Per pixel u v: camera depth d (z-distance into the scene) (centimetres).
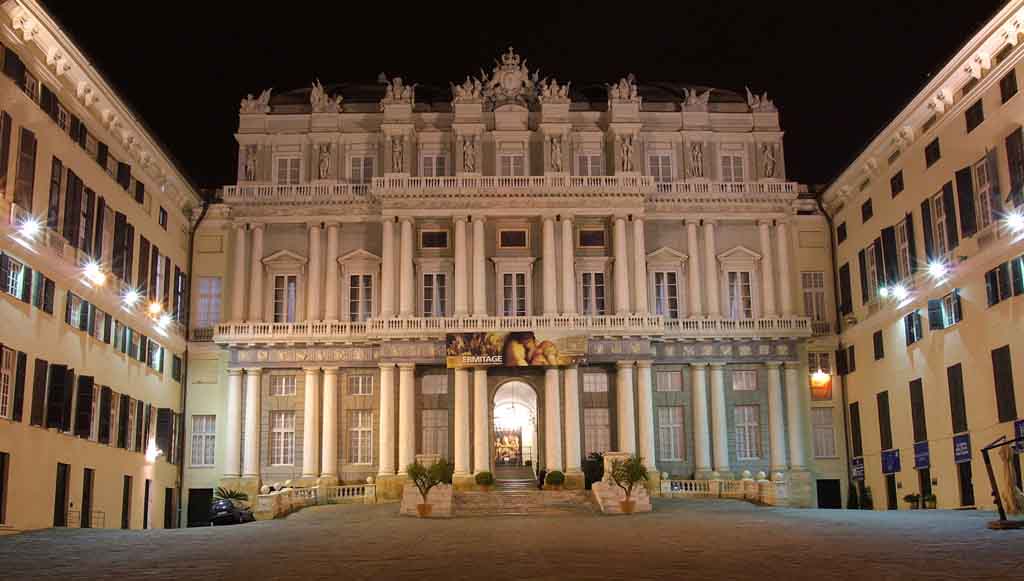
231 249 6550
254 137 6594
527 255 6353
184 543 3186
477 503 5031
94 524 4762
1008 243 4297
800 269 6644
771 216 6575
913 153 5334
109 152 5097
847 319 6356
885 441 5772
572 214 6316
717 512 4478
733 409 6412
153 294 5819
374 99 6750
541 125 6431
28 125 4100
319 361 6303
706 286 6481
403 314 6181
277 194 6462
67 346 4462
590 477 5994
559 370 6144
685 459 6312
